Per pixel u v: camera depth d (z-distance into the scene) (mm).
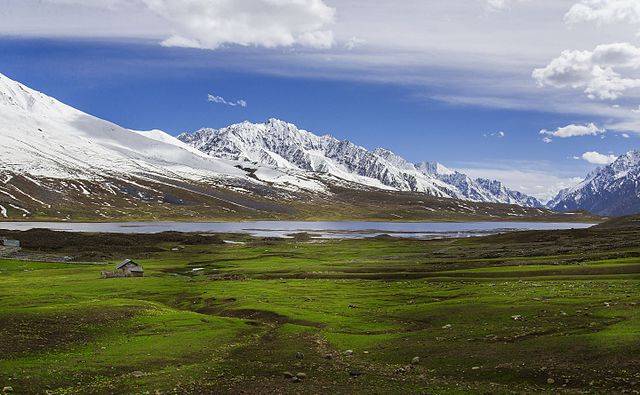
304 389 43625
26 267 161125
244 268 149500
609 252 126188
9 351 55344
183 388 44469
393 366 49750
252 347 59000
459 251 174250
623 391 37969
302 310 80812
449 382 43719
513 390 40469
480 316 65625
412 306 78312
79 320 70250
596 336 48844
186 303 98188
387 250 199250
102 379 47156
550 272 100750
